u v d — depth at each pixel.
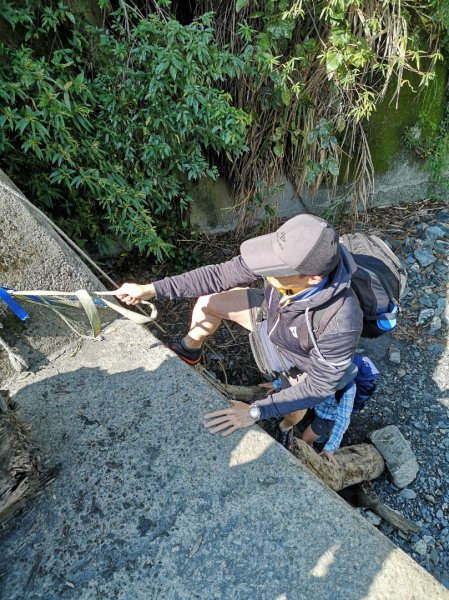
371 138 4.18
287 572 1.28
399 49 3.29
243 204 3.85
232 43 3.10
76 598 1.23
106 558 1.31
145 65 2.60
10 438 1.34
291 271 1.42
